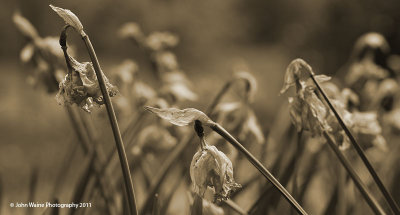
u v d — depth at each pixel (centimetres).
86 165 115
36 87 124
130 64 150
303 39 558
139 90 146
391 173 136
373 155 147
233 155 117
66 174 129
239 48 820
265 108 407
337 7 499
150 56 160
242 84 131
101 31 786
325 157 139
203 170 85
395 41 439
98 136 120
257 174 119
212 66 711
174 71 161
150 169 140
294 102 93
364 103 163
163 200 127
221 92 114
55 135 363
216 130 85
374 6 463
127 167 82
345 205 117
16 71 650
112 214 114
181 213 129
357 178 95
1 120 438
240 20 865
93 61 83
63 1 754
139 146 125
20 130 405
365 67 163
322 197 146
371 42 162
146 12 813
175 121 84
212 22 852
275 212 109
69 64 85
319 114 93
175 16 823
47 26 713
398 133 149
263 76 589
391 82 157
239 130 115
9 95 543
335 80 192
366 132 111
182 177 118
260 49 793
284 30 728
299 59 93
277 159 113
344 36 488
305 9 627
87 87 84
